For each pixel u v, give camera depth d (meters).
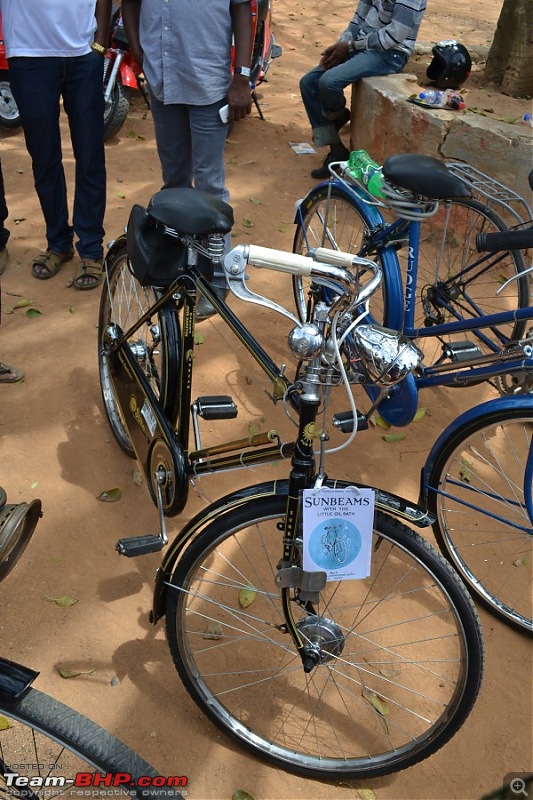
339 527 1.82
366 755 2.23
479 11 10.67
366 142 5.53
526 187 4.59
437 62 5.35
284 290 4.37
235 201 5.25
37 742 2.15
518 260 3.37
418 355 2.00
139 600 2.61
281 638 2.52
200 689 2.16
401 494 3.13
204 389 3.57
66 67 3.66
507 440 3.21
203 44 3.29
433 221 4.78
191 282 2.30
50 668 2.37
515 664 2.54
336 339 1.70
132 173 5.52
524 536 2.95
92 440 3.23
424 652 2.54
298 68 8.08
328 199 3.41
